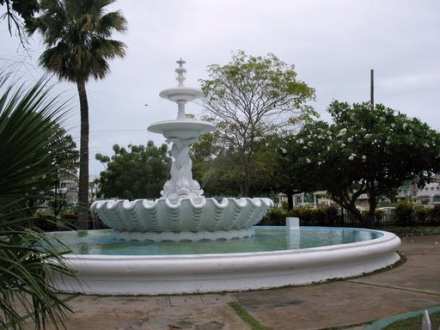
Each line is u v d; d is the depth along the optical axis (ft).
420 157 60.59
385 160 61.98
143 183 115.03
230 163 79.36
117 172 118.62
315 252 25.57
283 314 19.17
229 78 72.74
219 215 34.22
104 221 37.52
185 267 22.95
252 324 17.80
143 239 35.24
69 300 22.12
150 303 21.39
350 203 70.38
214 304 21.01
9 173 9.82
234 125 75.82
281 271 24.54
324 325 17.57
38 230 11.03
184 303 21.29
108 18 63.21
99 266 23.03
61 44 61.26
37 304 10.93
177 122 37.60
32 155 9.98
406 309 19.71
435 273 28.76
